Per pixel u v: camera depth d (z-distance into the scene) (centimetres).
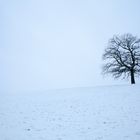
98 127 957
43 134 916
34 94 2523
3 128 1035
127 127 914
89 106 1426
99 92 2170
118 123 984
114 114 1150
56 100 1805
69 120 1116
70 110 1353
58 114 1265
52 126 1028
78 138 839
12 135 923
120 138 796
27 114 1307
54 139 846
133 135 813
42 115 1262
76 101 1672
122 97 1653
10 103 1772
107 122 1018
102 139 805
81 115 1202
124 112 1168
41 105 1593
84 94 2102
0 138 891
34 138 872
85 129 947
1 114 1335
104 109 1295
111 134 849
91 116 1160
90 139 817
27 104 1675
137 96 1628
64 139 839
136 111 1161
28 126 1050
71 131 934
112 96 1761
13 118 1221
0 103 1794
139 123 952
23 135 916
